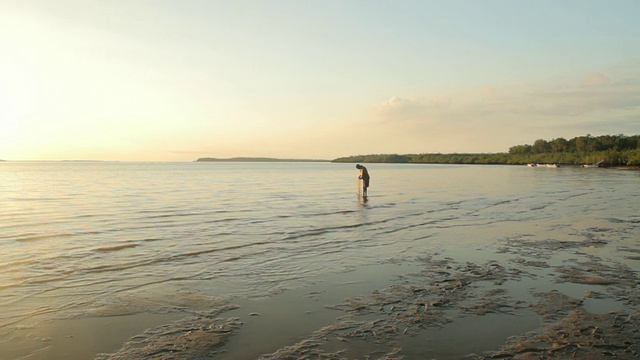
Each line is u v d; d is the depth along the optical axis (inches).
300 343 207.0
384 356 192.9
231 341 209.5
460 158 7504.9
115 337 214.7
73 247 426.3
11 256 386.3
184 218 640.4
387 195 1098.1
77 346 203.9
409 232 522.6
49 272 334.0
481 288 294.2
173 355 194.2
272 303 266.2
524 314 244.7
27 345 204.7
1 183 1630.2
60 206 803.4
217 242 455.8
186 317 242.5
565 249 419.5
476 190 1283.2
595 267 348.8
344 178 2224.4
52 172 3184.1
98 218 635.5
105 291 288.7
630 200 927.0
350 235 501.0
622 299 269.6
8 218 631.8
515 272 335.0
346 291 289.9
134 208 774.5
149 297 277.0
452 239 476.1
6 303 263.6
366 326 228.4
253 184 1626.5
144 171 3599.9
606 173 2711.6
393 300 270.8
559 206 814.5
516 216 670.5
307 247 432.5
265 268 350.0
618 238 475.5
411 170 3742.6
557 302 264.2
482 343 206.5
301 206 819.4
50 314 245.9
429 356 193.0
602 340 208.5
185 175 2645.2
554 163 4756.4
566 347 201.3
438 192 1203.9
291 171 3725.4
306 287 299.3
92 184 1582.2
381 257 389.4
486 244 446.9
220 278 321.1
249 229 541.6
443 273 333.7
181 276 326.3
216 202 894.4
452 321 234.8
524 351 197.5
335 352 196.9
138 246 432.5
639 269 341.7
